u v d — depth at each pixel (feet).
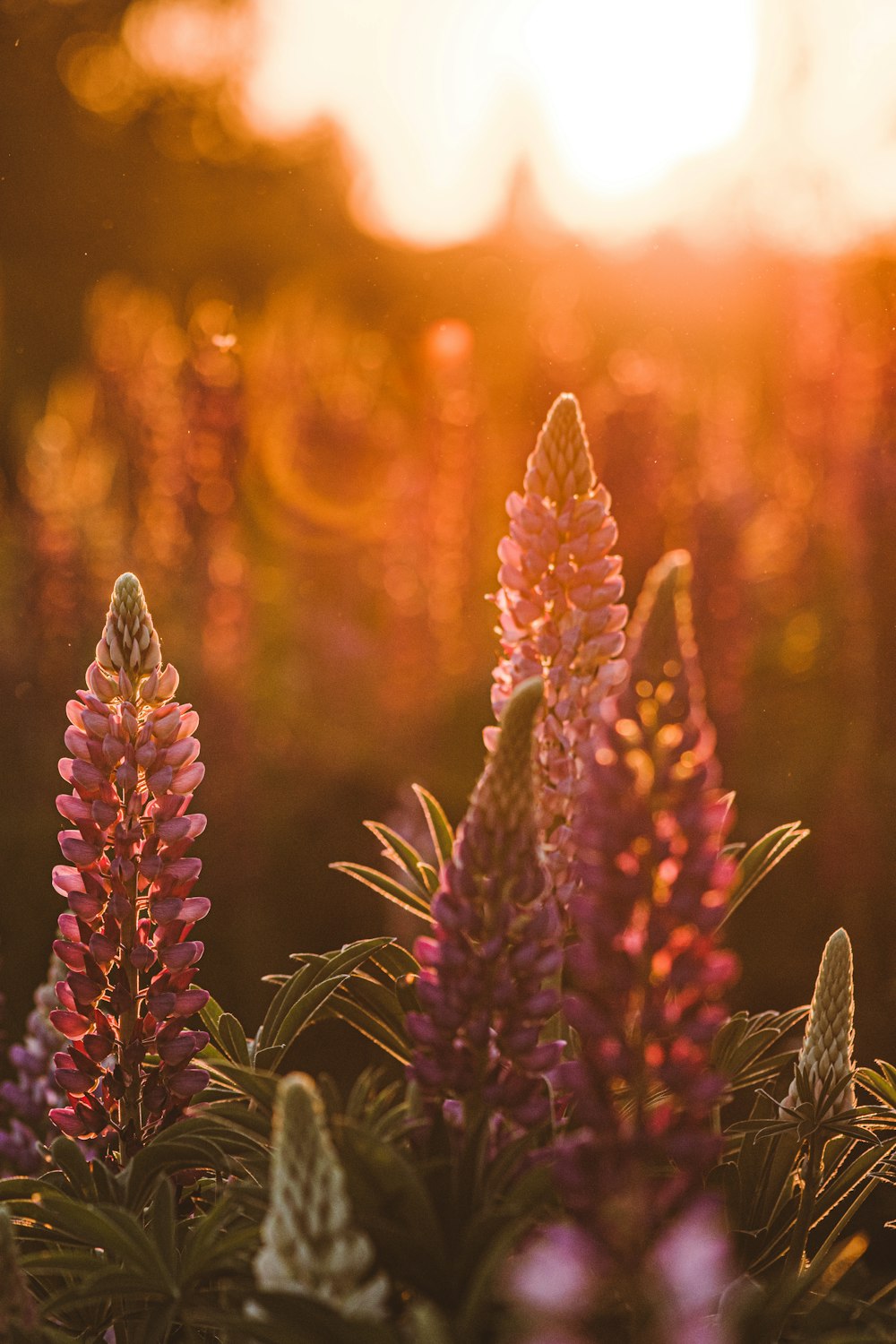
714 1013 4.30
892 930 19.65
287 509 31.27
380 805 25.02
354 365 37.24
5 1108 8.48
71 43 55.21
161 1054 5.86
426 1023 4.72
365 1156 4.16
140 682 5.91
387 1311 4.42
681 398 28.48
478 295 41.55
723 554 22.79
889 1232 12.97
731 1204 5.58
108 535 32.40
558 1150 4.31
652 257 34.78
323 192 52.75
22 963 21.75
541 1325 4.04
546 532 6.01
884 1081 6.55
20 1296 4.24
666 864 4.30
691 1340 4.02
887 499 21.21
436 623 27.61
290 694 27.86
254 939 22.15
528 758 4.64
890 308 26.05
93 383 34.78
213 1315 4.10
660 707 4.25
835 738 22.67
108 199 52.80
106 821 5.84
